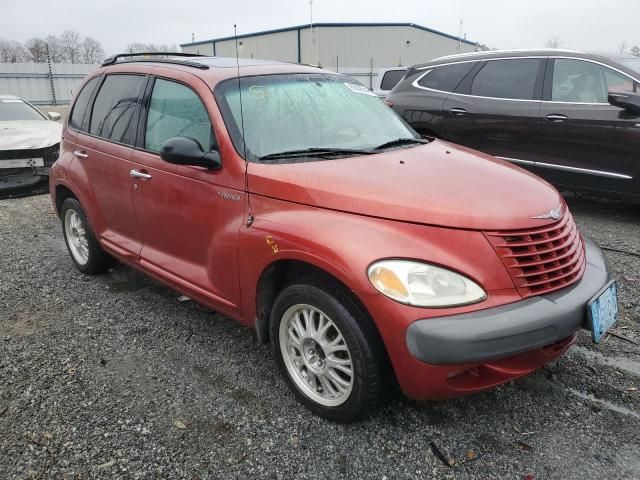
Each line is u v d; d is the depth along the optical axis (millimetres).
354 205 2613
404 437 2674
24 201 7832
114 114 4152
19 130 8250
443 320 2314
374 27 41750
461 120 6785
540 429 2719
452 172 2924
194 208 3309
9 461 2551
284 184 2840
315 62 41781
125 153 3873
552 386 3059
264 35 44438
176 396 3031
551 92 6160
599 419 2779
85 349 3555
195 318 3984
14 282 4691
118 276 4820
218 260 3172
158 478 2441
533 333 2385
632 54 6461
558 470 2451
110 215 4199
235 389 3094
